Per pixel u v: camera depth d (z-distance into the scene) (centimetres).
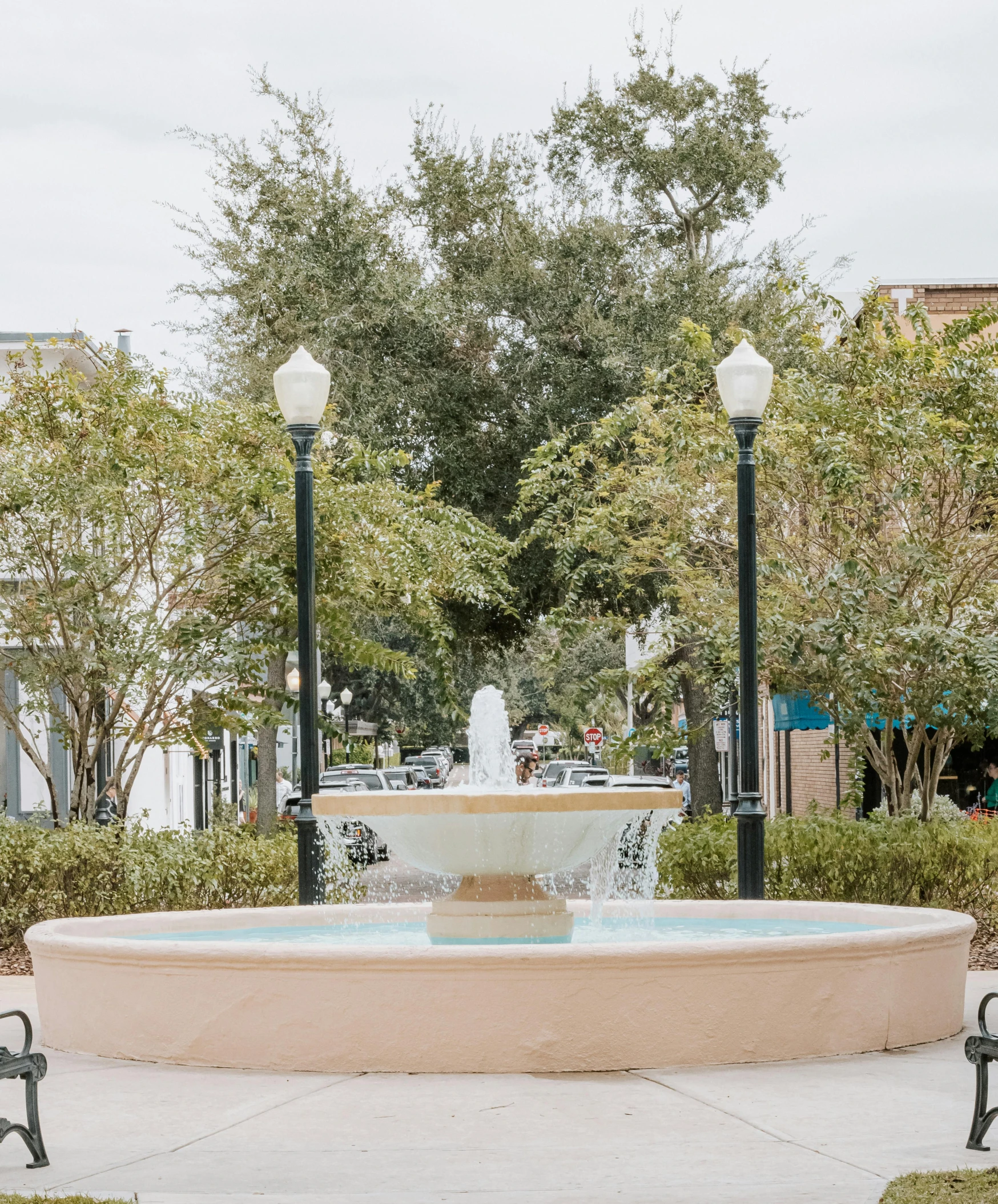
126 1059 835
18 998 1097
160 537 1645
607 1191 531
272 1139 630
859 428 1509
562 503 1766
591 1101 696
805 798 3325
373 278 2438
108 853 1390
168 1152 610
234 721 1612
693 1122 651
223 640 1556
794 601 1542
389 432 2403
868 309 1664
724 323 2370
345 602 1722
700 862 1449
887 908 1036
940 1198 495
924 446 1488
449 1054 776
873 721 1603
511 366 2448
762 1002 800
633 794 922
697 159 2616
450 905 952
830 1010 817
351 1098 711
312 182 2528
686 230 2730
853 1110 673
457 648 2700
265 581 1553
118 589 1662
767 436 1544
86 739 1591
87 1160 599
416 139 2578
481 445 2506
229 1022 805
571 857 946
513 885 951
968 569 1502
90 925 1012
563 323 2445
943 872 1403
